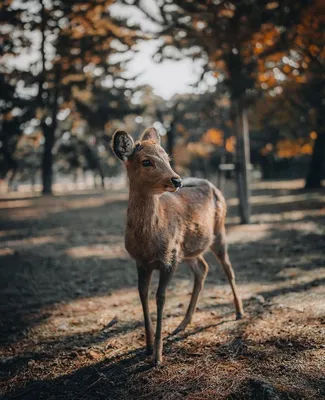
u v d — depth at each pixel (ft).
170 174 12.68
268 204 56.70
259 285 20.58
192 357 13.41
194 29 36.50
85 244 34.63
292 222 39.24
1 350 15.12
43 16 55.26
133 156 13.24
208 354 13.47
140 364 13.30
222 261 16.92
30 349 15.08
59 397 11.86
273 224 38.96
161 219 13.56
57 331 16.52
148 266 13.83
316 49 39.37
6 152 85.40
